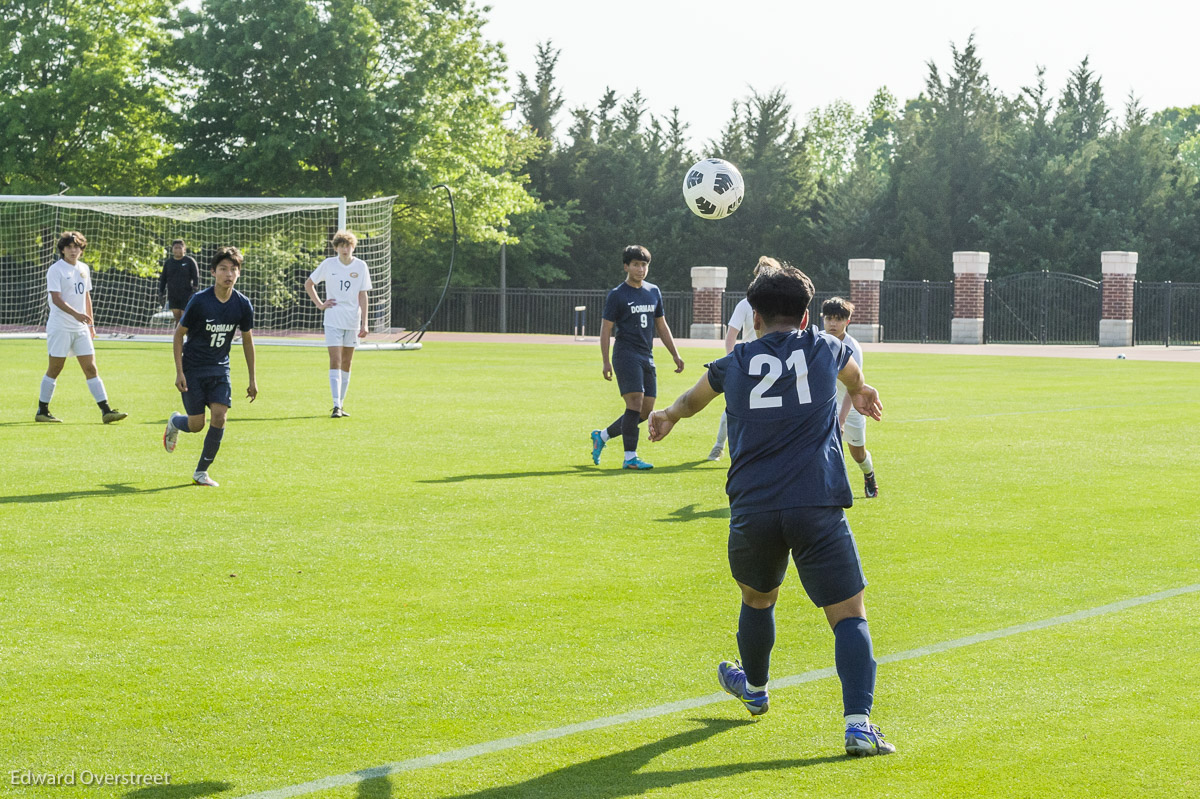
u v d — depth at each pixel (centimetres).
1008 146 9575
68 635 914
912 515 1441
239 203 5038
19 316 6625
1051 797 627
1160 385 3575
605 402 2828
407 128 6925
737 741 709
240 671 833
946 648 895
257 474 1712
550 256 10231
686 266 10169
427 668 843
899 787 640
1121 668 845
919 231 9300
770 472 695
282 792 631
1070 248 9044
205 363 1602
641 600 1035
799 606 1020
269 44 6662
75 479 1639
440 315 9306
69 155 7088
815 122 15300
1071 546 1266
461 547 1243
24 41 6894
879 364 4681
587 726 732
